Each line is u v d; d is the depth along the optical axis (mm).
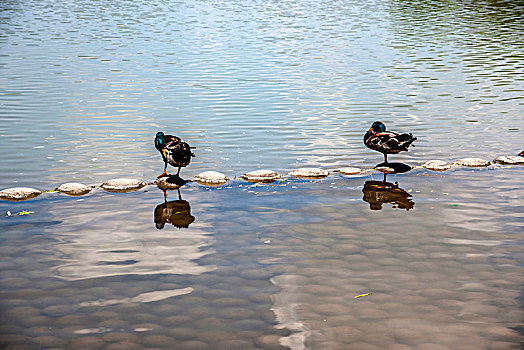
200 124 14781
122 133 13961
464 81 19781
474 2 47250
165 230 8672
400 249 7980
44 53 25250
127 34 31484
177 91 18375
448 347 5816
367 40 29125
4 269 7426
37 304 6629
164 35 31141
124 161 12039
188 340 5969
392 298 6730
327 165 11875
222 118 15328
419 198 9953
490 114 15688
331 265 7539
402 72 21359
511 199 9828
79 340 5965
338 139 13594
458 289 6910
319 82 19688
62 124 14633
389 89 18625
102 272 7359
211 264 7578
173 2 50750
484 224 8789
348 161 12109
